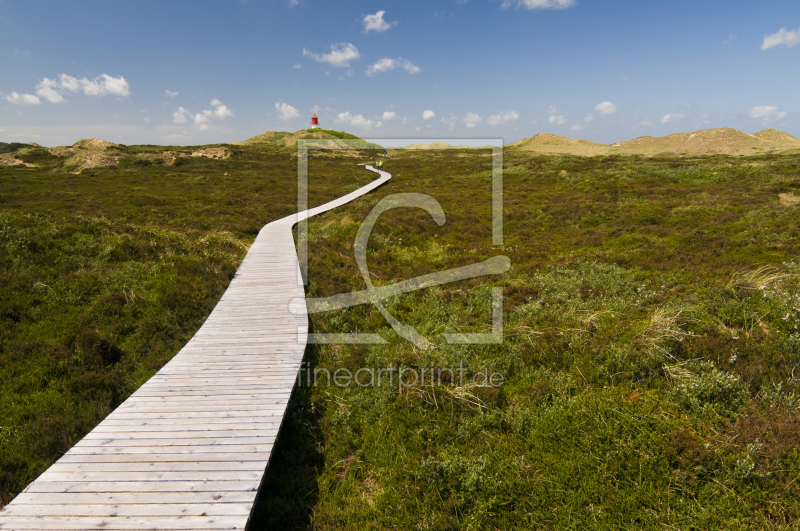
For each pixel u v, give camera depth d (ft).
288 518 14.46
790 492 12.39
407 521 13.62
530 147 261.03
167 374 20.92
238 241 54.75
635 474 13.78
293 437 18.35
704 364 18.21
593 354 21.27
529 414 17.53
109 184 119.44
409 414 18.88
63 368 22.11
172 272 36.17
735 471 12.99
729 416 15.69
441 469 15.35
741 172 108.37
